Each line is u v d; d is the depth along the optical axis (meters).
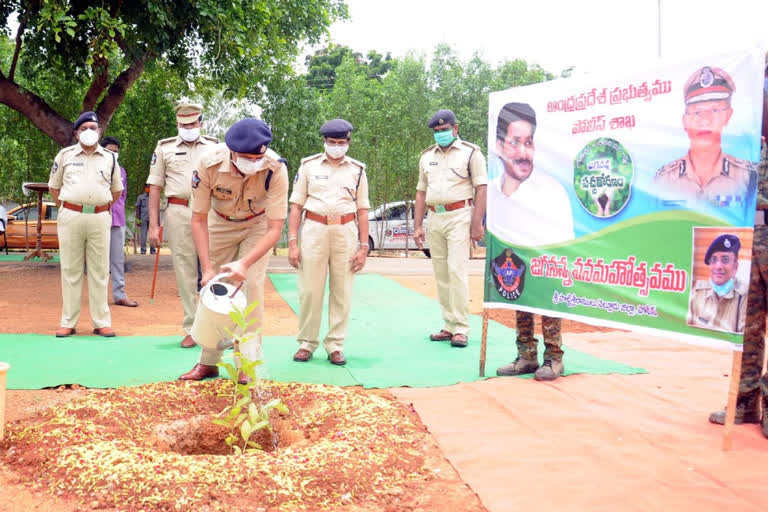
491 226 5.09
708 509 2.63
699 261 3.71
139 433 3.45
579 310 4.52
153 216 5.90
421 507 2.68
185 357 5.29
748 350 3.78
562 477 2.97
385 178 21.72
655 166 3.99
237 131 3.68
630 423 3.77
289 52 14.22
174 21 10.62
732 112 3.53
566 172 4.60
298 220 5.44
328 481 2.80
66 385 4.34
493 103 5.12
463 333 6.18
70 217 5.93
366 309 8.67
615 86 4.25
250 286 4.27
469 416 3.90
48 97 15.36
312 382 4.67
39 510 2.58
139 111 16.11
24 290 9.69
